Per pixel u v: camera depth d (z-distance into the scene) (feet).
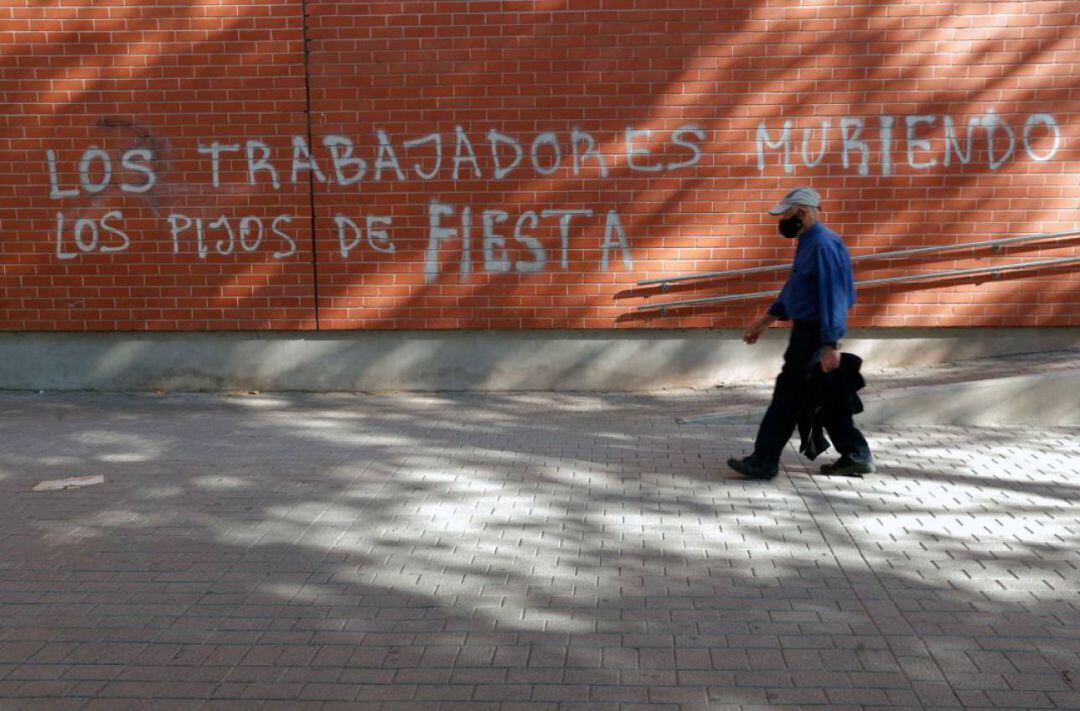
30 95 29.71
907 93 28.19
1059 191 28.27
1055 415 25.05
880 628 13.35
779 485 20.12
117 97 29.63
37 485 20.75
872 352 29.60
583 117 28.86
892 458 22.04
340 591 14.92
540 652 12.80
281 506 19.16
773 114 28.53
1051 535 16.96
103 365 31.09
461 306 29.96
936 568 15.51
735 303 29.45
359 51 29.01
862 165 28.55
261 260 30.12
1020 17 27.71
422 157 29.35
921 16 27.91
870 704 11.34
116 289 30.48
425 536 17.34
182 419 27.27
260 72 29.30
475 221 29.53
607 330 29.99
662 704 11.41
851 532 17.24
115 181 30.01
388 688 11.88
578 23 28.53
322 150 29.50
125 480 21.12
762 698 11.51
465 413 27.66
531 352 30.25
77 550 16.83
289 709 11.42
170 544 17.08
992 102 28.07
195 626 13.74
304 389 30.89
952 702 11.35
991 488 19.72
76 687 12.01
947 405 25.18
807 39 28.19
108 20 29.32
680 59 28.48
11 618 14.06
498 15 28.63
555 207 29.32
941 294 28.94
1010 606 14.01
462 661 12.57
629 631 13.39
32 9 29.32
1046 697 11.43
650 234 29.25
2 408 28.94
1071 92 27.86
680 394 29.53
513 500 19.38
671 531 17.43
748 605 14.20
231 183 29.81
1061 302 28.76
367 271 29.94
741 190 28.89
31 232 30.37
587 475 21.04
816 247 19.08
